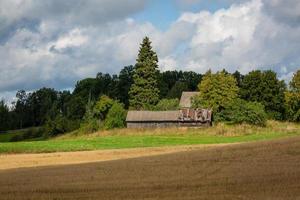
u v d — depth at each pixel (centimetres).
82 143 5916
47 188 2255
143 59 11425
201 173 2530
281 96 10575
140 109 11056
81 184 2350
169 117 9494
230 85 10006
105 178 2514
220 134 7775
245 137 7062
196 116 9319
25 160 4028
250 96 10712
